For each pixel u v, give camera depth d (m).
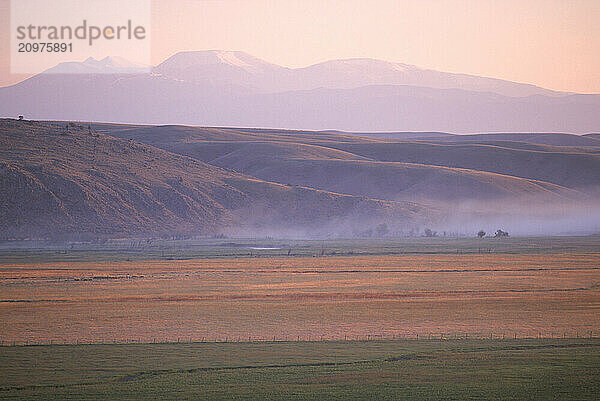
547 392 163.88
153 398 159.12
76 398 158.50
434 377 176.12
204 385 169.38
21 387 167.00
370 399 159.50
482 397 160.50
